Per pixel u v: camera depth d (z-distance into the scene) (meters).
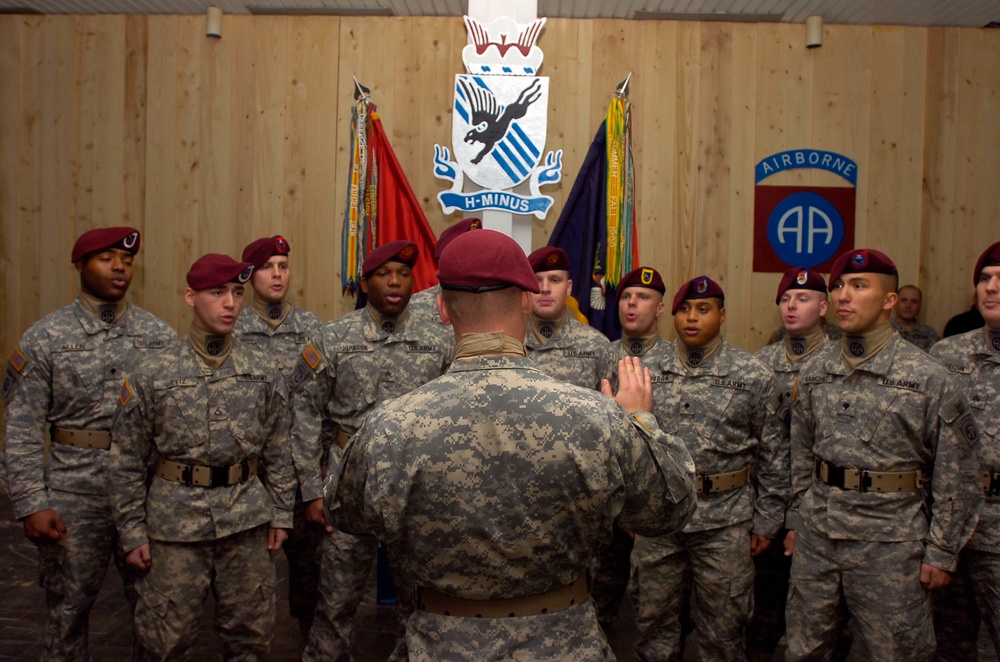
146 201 5.43
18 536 4.85
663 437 1.63
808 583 2.71
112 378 3.07
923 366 2.57
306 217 5.32
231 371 2.70
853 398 2.64
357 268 4.93
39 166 5.51
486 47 4.84
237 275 2.66
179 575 2.58
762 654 3.36
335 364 3.29
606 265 4.83
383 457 1.48
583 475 1.45
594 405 1.51
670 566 3.03
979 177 5.18
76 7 5.35
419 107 5.25
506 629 1.47
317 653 3.08
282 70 5.32
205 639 3.57
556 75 5.20
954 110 5.18
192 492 2.59
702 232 5.22
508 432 1.46
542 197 4.94
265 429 2.79
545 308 3.74
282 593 4.23
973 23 5.20
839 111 5.18
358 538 3.07
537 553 1.46
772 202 5.19
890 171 5.18
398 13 5.33
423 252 4.97
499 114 4.86
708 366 3.13
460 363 1.56
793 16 5.25
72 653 2.97
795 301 4.19
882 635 2.52
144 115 5.42
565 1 5.10
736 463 3.05
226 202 5.38
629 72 5.18
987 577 2.82
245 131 5.35
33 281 5.55
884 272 2.63
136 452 2.59
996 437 2.87
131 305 3.27
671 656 3.07
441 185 5.23
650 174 5.21
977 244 5.20
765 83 5.18
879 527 2.55
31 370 2.96
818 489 2.70
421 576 1.50
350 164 5.03
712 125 5.20
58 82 5.48
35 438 2.93
